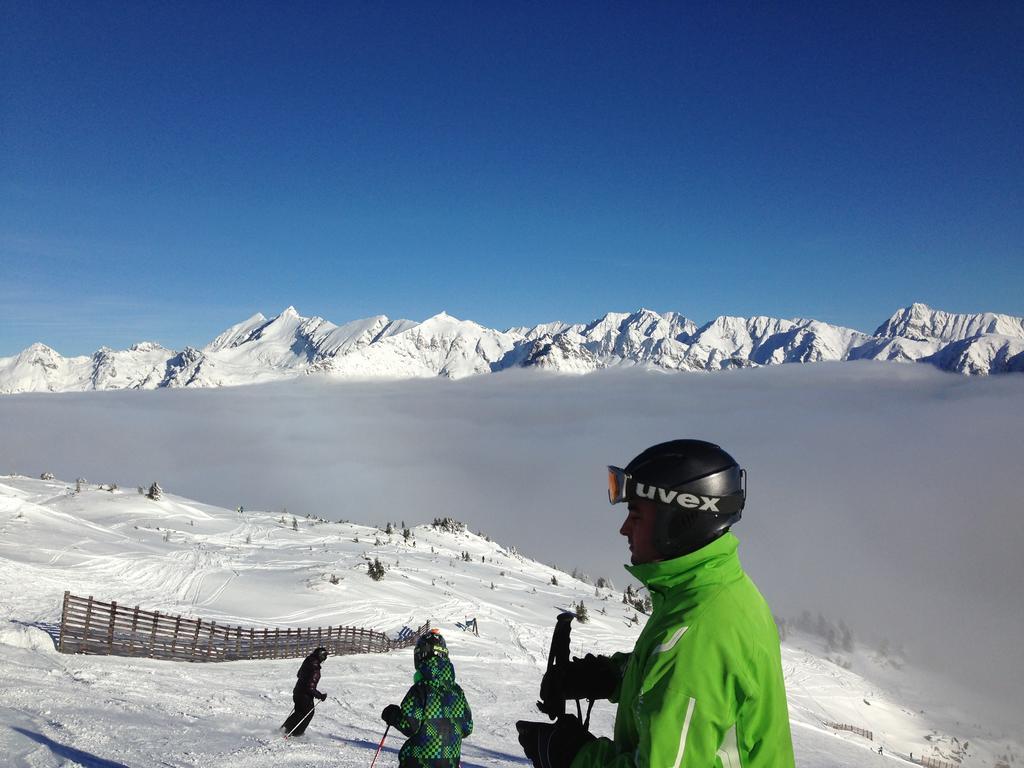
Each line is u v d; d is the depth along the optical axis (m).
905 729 103.88
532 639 52.84
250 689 16.72
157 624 22.38
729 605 1.75
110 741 8.22
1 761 6.57
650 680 1.69
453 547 120.19
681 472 1.85
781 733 1.73
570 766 1.82
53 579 35.41
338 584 58.00
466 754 12.53
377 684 21.12
